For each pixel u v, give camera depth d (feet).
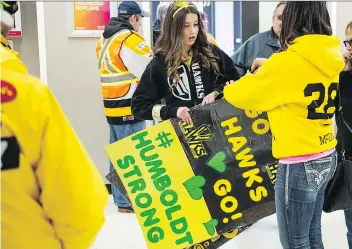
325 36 5.80
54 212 3.25
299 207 5.92
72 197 3.18
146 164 6.75
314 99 5.78
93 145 13.69
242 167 6.77
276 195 6.12
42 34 13.07
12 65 3.50
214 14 17.54
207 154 6.77
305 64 5.69
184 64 6.96
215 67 7.08
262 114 6.73
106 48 11.80
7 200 3.14
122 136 12.19
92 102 13.51
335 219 11.21
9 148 3.02
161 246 6.70
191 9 6.76
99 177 3.53
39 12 12.99
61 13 13.03
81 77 13.35
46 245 3.36
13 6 5.56
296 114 5.81
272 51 11.16
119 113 12.00
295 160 5.83
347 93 7.11
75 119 13.47
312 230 6.45
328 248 9.57
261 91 5.82
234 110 6.73
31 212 3.23
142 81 7.02
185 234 6.72
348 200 6.86
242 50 11.64
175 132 6.77
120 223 11.59
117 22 11.82
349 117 7.11
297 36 5.82
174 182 6.75
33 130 3.06
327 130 6.04
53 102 3.22
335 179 6.91
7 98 3.02
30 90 3.11
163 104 7.29
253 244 10.02
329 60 5.74
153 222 6.72
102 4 13.15
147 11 13.30
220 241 6.95
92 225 3.36
